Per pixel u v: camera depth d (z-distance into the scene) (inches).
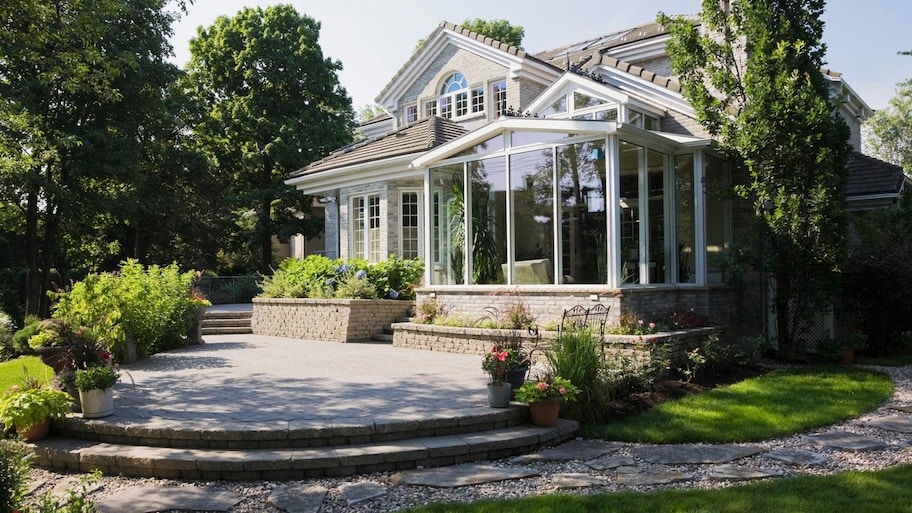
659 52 689.6
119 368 407.8
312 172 768.9
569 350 307.9
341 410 279.7
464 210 510.9
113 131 959.6
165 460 230.8
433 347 494.3
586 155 437.7
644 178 454.6
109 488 223.3
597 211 431.5
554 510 185.0
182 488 220.2
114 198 960.3
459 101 860.0
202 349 517.7
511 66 773.3
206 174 1179.9
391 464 237.6
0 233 1175.0
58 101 877.8
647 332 396.2
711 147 480.1
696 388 361.4
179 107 1072.8
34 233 925.8
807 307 456.4
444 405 290.0
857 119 844.6
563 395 277.3
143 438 251.9
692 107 511.8
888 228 510.3
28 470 186.7
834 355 461.4
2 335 617.3
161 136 1066.7
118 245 1227.9
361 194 721.6
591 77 563.2
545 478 226.5
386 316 592.7
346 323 561.6
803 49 444.1
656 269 465.7
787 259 449.1
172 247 1236.5
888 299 488.1
